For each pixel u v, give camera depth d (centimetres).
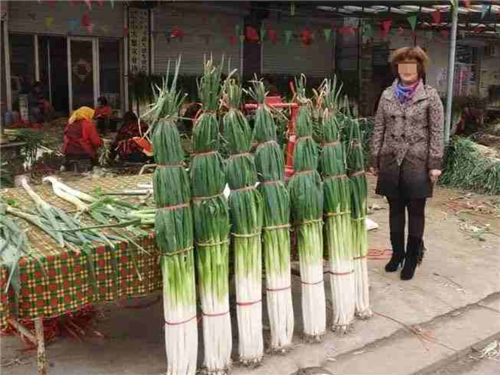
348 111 354
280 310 312
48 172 746
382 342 341
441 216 625
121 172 777
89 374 297
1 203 317
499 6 1000
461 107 1466
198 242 282
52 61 1085
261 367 303
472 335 356
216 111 285
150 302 390
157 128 265
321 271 328
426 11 1099
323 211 337
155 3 1123
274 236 305
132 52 1154
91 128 770
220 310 287
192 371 284
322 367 308
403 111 399
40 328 271
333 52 1492
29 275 247
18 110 1044
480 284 432
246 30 1239
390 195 420
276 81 1348
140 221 285
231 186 292
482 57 1905
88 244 264
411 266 433
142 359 314
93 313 358
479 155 762
